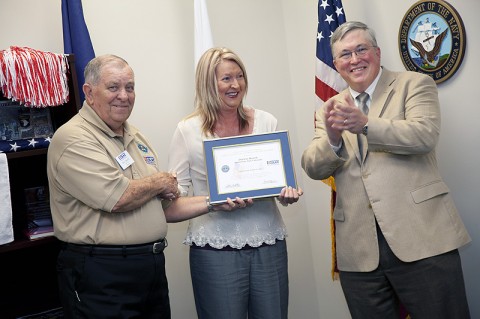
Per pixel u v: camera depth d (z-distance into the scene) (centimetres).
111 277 221
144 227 227
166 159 332
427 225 225
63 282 228
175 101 334
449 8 263
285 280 261
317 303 378
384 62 305
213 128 257
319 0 311
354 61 237
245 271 252
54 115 276
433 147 225
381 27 304
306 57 358
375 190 230
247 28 358
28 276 275
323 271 370
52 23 299
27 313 266
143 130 325
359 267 239
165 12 331
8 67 236
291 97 374
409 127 221
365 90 244
